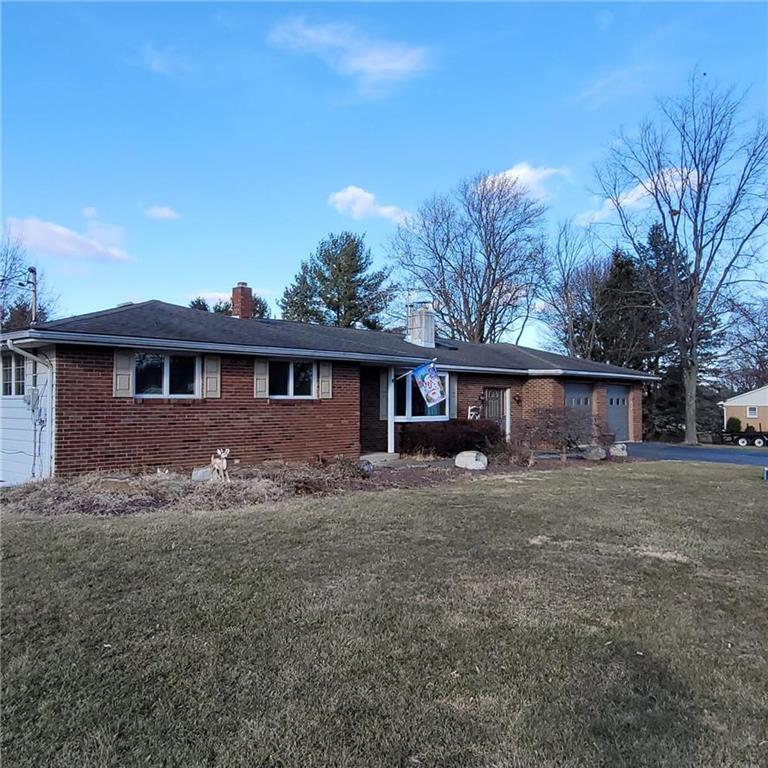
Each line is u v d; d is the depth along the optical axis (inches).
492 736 104.8
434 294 1478.8
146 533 244.8
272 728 106.1
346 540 239.8
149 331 418.3
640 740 103.8
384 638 145.3
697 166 1073.5
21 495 326.6
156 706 113.3
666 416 1453.0
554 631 151.7
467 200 1439.5
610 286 1412.4
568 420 589.9
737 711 114.6
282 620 155.6
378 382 641.0
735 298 1130.7
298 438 502.9
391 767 96.0
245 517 279.9
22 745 100.7
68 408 383.9
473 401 742.5
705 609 170.1
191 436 438.3
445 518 285.3
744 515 311.9
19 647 137.9
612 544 243.1
